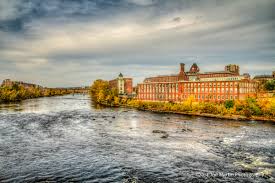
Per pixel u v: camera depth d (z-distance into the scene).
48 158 40.09
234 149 45.16
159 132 62.09
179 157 40.62
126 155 41.88
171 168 35.72
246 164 37.03
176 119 89.06
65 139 53.50
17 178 32.22
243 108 98.06
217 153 42.69
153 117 94.94
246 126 72.69
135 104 147.00
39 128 66.75
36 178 32.34
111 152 43.62
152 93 158.12
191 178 32.25
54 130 64.12
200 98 132.25
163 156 41.22
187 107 112.75
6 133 59.25
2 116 92.56
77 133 60.53
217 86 125.75
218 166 36.25
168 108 120.19
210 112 104.31
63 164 37.44
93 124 75.81
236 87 119.69
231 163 37.47
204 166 36.38
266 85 165.75
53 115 97.69
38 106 143.75
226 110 100.25
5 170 34.81
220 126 72.56
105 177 32.84
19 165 36.78
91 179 32.25
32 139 53.00
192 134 59.75
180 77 175.88
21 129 64.81
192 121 83.62
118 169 35.53
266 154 41.94
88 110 122.38
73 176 33.12
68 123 76.94
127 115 101.75
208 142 50.91
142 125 74.44
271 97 114.38
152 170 35.09
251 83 134.12
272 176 32.56
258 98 111.25
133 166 36.69
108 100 175.00
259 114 94.25
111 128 68.56
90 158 40.28
